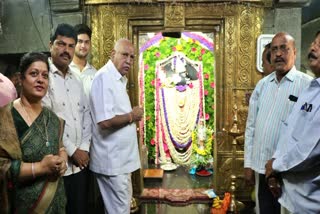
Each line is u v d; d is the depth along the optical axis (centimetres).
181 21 338
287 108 202
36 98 161
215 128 355
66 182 226
